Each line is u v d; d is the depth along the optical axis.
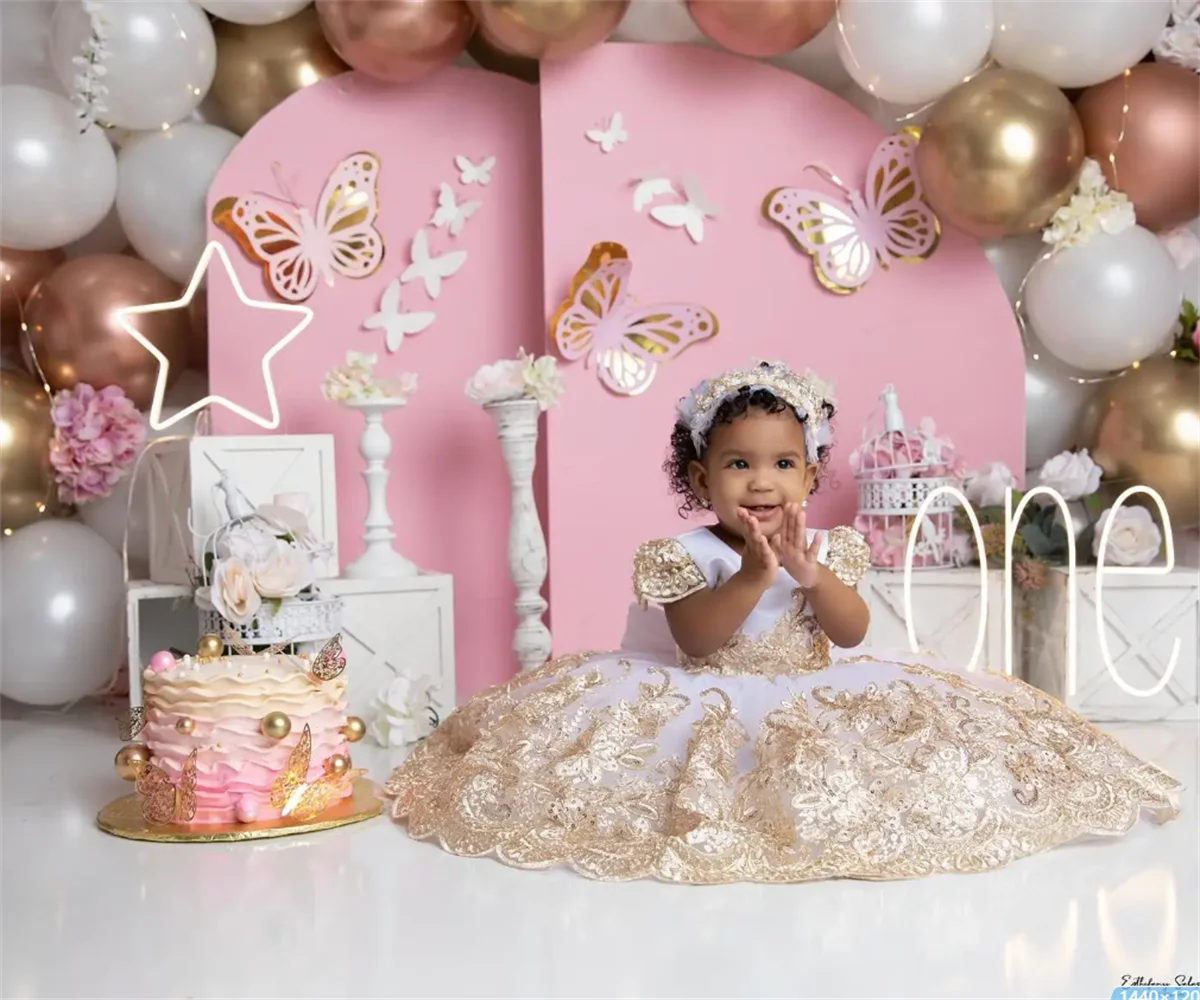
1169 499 3.41
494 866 2.08
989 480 3.45
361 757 3.03
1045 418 3.77
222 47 3.63
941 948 1.69
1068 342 3.50
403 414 3.75
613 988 1.57
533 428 3.45
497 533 3.80
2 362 3.82
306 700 2.34
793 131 3.73
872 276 3.71
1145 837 2.17
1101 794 2.12
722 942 1.72
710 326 3.66
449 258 3.75
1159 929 1.74
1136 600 3.29
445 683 3.37
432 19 3.40
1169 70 3.56
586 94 3.66
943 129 3.38
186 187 3.55
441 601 3.37
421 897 1.93
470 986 1.59
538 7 3.25
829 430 2.49
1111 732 3.15
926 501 3.05
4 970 1.67
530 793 2.10
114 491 3.65
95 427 3.51
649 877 1.98
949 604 3.34
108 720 3.54
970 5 3.29
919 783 2.00
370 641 3.30
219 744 2.29
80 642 3.41
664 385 3.69
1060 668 3.31
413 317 3.72
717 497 2.28
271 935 1.79
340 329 3.69
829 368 3.72
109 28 3.28
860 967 1.63
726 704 2.17
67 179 3.38
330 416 3.69
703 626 2.20
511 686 2.49
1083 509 3.51
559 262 3.65
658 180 3.67
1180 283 3.56
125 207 3.60
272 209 3.59
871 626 3.36
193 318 3.79
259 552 2.84
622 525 3.67
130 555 3.69
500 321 3.79
